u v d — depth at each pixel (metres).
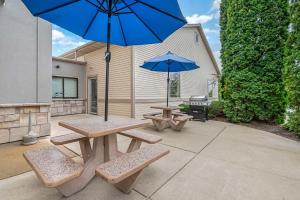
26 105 3.62
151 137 2.64
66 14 2.35
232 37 6.64
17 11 3.58
